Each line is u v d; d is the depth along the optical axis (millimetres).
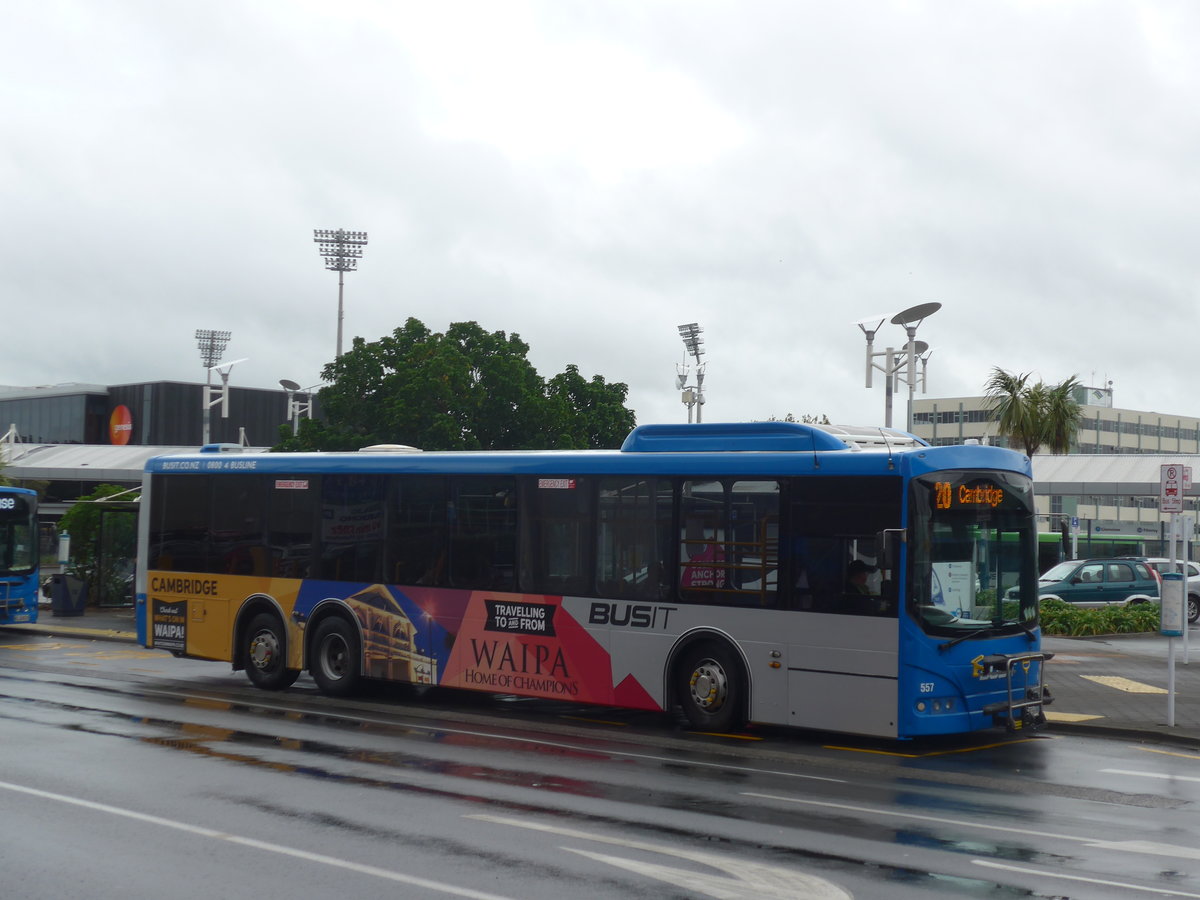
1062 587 35906
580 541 15766
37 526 29469
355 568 17703
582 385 51250
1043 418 43562
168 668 22031
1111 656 24250
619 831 9344
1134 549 60344
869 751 14031
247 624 18859
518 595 16188
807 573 14094
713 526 14789
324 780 11266
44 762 12016
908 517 13562
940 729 13562
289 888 7676
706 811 10211
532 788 11094
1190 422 133500
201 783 11039
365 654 17547
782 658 14164
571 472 15922
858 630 13695
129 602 34812
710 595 14727
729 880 7945
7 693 17734
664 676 14961
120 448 72562
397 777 11492
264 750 12938
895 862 8531
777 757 13438
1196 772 12922
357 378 47062
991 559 14328
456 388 46250
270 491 18672
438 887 7707
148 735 13836
